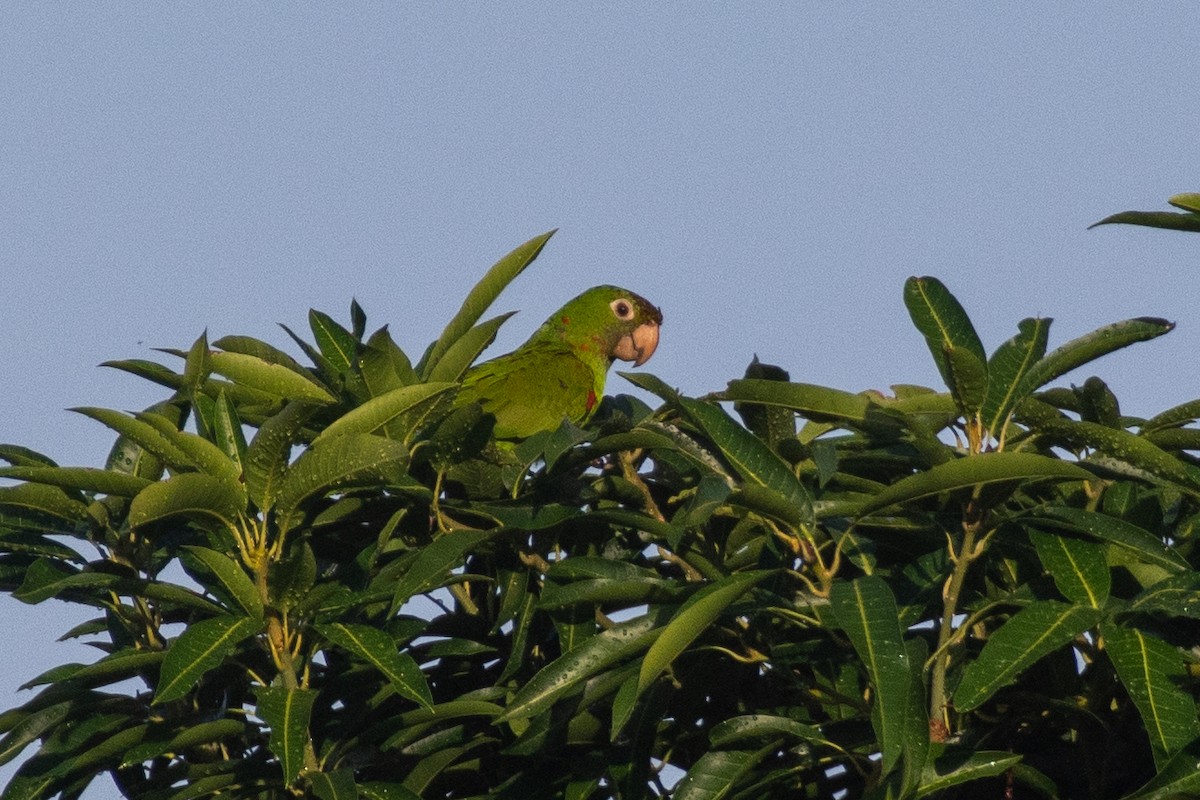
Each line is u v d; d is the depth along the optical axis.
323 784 8.02
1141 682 7.21
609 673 8.21
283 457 8.00
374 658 7.92
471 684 9.98
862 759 8.11
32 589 8.61
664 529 8.80
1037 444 8.40
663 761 9.34
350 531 9.84
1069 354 8.01
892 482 9.16
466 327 9.28
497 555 9.71
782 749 8.81
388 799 8.22
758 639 8.79
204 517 8.09
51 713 9.05
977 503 7.75
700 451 8.59
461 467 9.38
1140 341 7.99
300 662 8.49
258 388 9.16
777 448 8.83
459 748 8.97
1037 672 8.67
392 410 8.18
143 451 9.67
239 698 9.49
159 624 9.65
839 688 8.54
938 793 7.78
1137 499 8.59
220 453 8.09
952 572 8.14
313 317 10.20
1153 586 7.62
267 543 8.44
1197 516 8.80
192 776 8.72
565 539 9.93
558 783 8.95
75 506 9.26
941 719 7.74
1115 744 8.65
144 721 9.07
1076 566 7.87
